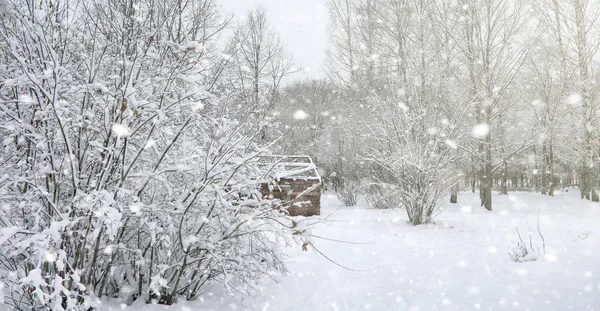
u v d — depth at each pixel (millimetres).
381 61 13602
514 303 3340
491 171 14828
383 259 5473
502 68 13820
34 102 2586
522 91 15242
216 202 3150
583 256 4941
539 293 3541
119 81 3123
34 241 2254
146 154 3447
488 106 14109
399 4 13734
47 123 2787
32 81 2402
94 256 2859
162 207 3301
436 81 10695
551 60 16656
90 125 2930
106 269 3246
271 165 3572
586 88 15922
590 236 6688
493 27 13797
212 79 3438
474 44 14039
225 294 3781
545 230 7797
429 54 12078
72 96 3033
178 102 2939
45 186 2977
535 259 4836
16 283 2582
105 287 3465
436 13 14211
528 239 6719
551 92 16672
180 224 3066
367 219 10859
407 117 9766
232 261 3389
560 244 6012
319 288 4059
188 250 3072
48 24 2879
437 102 10516
